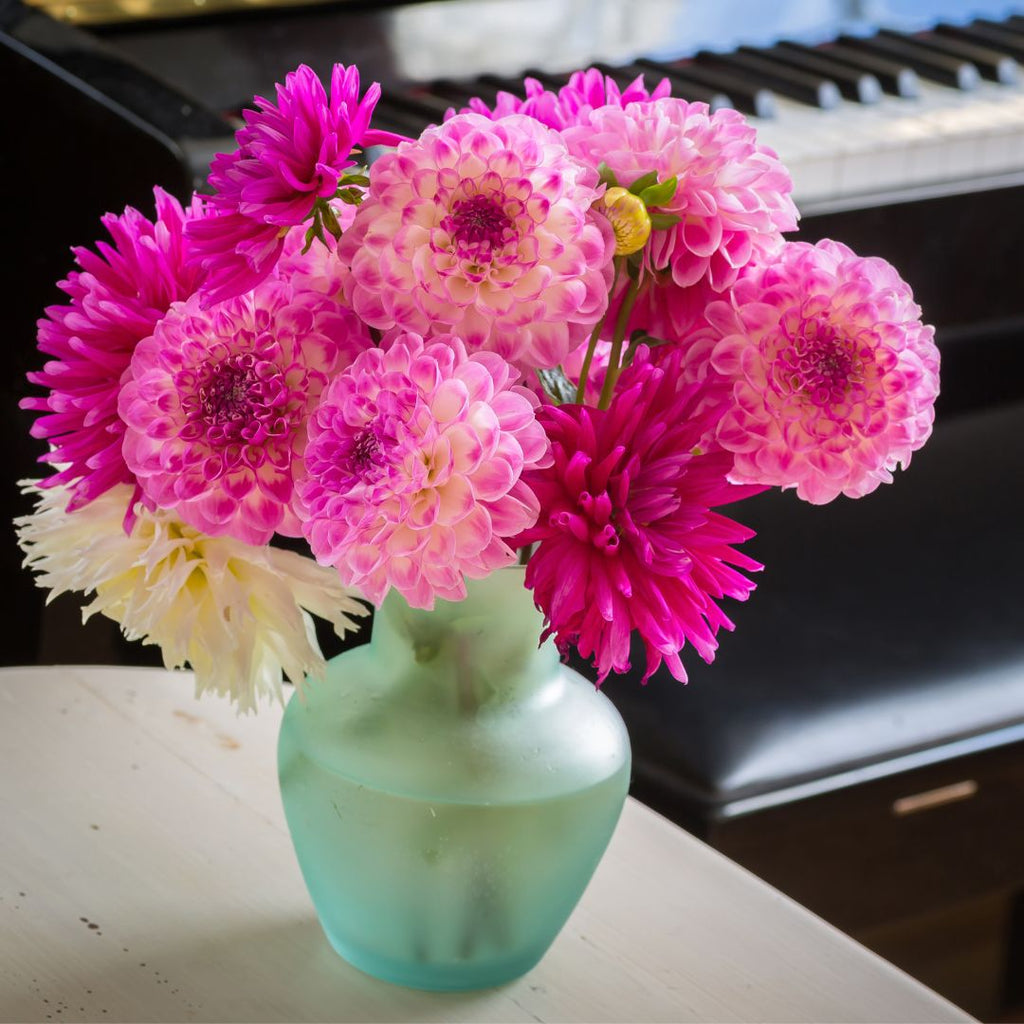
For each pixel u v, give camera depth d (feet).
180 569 2.33
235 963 2.82
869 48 7.45
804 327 2.24
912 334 2.33
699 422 2.14
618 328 2.34
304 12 6.34
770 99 6.59
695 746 4.44
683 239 2.26
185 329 2.15
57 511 2.49
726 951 2.97
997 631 5.15
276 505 2.17
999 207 6.66
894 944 5.56
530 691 2.62
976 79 7.38
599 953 2.93
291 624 2.39
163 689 3.63
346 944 2.79
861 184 6.36
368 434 2.03
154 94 5.04
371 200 2.12
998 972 5.77
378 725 2.57
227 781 3.32
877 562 5.50
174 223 2.30
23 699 3.54
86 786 3.26
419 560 2.07
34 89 5.32
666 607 2.08
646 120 2.29
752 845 4.43
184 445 2.15
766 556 5.47
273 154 2.08
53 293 5.49
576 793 2.57
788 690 4.73
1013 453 6.45
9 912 2.89
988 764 4.71
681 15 7.14
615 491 2.10
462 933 2.67
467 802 2.52
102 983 2.74
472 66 6.64
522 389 2.16
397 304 2.10
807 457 2.26
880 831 4.78
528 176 2.09
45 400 2.30
